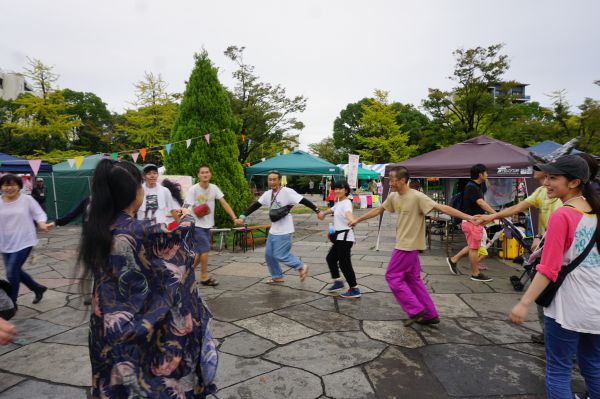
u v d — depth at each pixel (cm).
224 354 309
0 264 684
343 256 453
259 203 525
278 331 357
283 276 568
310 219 1517
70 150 2464
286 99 2138
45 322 383
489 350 319
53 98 2350
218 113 962
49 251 798
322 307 428
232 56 2036
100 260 150
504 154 765
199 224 507
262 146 2264
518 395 251
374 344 329
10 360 300
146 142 2503
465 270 620
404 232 374
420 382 267
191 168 945
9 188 390
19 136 2423
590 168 207
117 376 147
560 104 2002
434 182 2250
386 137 3559
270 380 268
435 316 371
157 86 2595
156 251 157
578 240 189
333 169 1211
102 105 3259
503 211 376
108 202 157
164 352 154
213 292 486
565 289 192
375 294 480
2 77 4606
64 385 263
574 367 297
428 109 2584
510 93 2445
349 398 247
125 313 149
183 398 156
